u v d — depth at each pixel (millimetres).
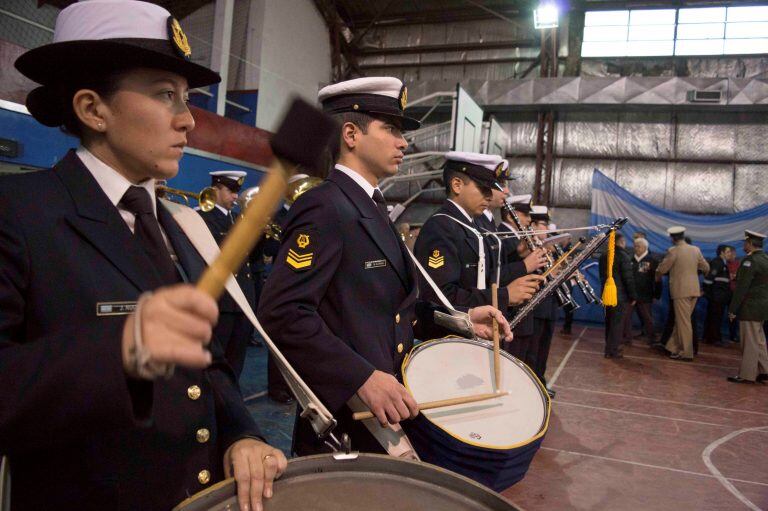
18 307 668
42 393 520
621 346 7145
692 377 5988
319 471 876
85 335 540
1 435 536
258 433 890
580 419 4164
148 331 424
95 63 743
